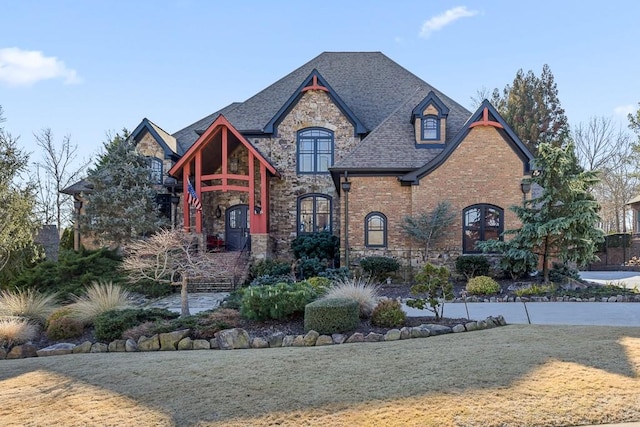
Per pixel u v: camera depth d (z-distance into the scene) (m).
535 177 15.09
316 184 22.80
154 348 9.34
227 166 22.64
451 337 9.17
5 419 5.59
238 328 9.82
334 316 9.59
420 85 25.08
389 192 19.34
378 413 5.41
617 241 29.98
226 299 13.54
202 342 9.34
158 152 23.38
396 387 6.15
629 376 6.29
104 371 7.45
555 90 43.47
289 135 22.91
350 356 7.79
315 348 8.62
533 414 5.32
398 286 17.52
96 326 10.01
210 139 20.75
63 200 38.53
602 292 13.83
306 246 20.75
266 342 9.27
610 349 7.52
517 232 15.38
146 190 20.72
